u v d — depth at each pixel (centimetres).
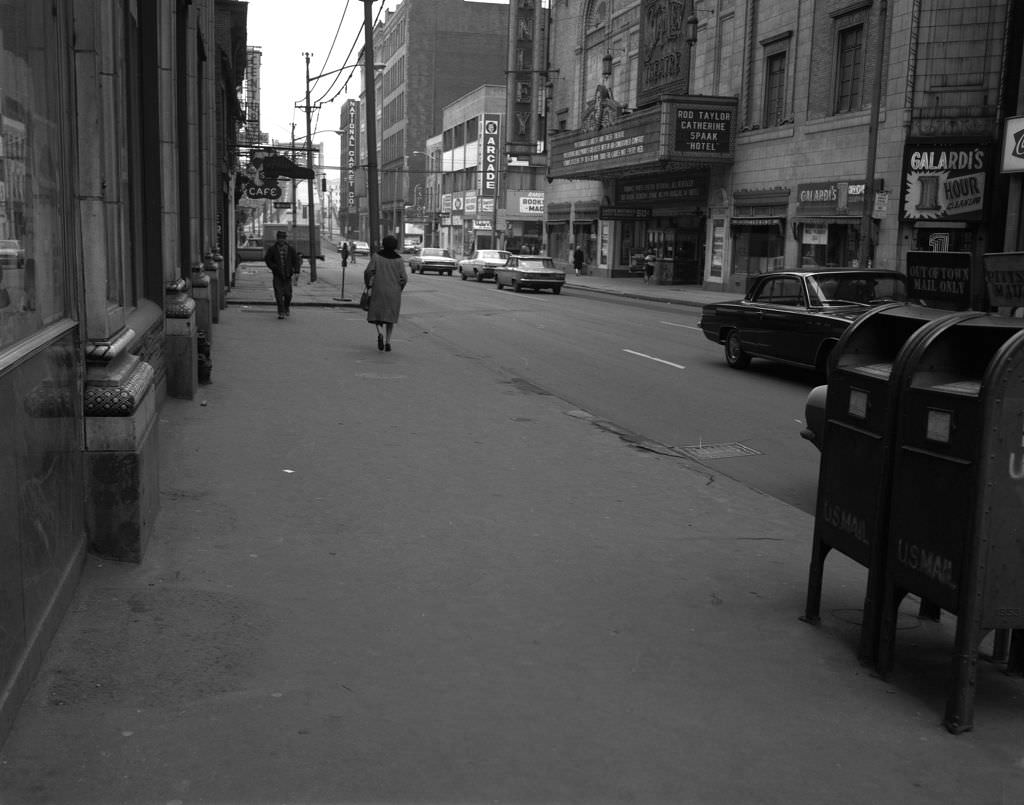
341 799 328
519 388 1327
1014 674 455
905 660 470
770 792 346
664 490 796
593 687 424
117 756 347
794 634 496
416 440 938
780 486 863
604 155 4406
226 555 570
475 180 8331
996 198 2673
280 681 414
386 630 476
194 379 1112
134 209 858
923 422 418
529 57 6275
